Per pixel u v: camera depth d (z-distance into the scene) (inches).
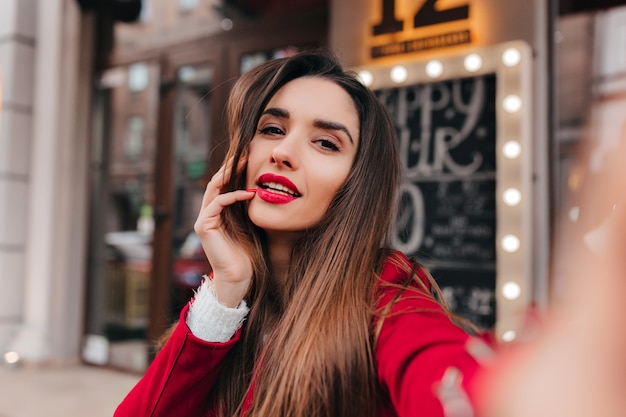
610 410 10.8
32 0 169.3
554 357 11.9
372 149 31.9
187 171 151.4
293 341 28.1
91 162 168.2
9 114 165.5
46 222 165.2
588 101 98.1
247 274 32.2
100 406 128.3
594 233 11.4
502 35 101.9
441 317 24.3
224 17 146.9
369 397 25.6
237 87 35.2
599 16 98.8
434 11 107.5
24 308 168.4
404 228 102.2
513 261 95.7
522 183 95.6
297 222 31.4
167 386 31.2
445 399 15.9
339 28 118.1
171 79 154.8
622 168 11.1
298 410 26.2
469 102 103.0
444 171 104.8
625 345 10.8
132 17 163.3
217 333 31.3
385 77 109.7
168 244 153.3
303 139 31.7
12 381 147.6
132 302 160.4
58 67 165.2
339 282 29.0
